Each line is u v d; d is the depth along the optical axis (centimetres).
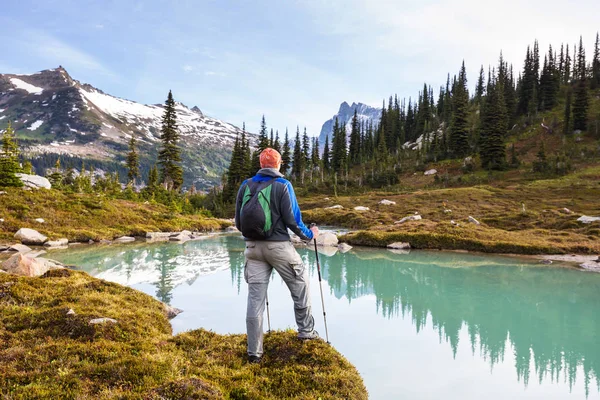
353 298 1335
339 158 12081
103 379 496
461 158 10006
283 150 10744
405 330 980
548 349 861
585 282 1620
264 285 584
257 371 555
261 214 528
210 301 1236
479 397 628
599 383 685
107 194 5500
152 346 652
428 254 2416
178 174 7244
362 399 527
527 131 10762
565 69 14038
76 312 805
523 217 3753
